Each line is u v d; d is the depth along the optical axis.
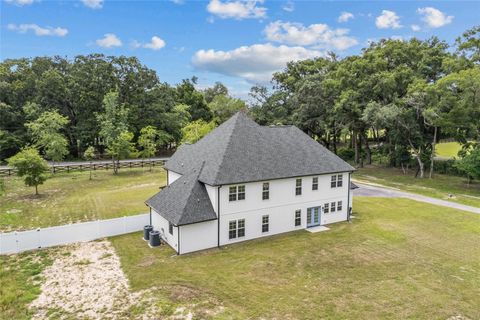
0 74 52.84
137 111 59.56
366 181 41.50
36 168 30.81
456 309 12.95
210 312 12.53
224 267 16.72
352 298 13.70
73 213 25.52
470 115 35.47
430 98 37.22
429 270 16.58
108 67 57.81
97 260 17.45
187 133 52.94
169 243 19.70
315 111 52.41
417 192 35.44
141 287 14.52
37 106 51.38
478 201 31.34
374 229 23.31
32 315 12.38
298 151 24.80
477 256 18.47
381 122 41.09
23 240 18.53
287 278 15.54
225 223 19.95
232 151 21.88
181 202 19.45
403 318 12.28
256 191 21.08
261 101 64.31
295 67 63.50
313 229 23.39
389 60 46.81
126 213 25.64
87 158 55.50
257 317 12.21
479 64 38.00
